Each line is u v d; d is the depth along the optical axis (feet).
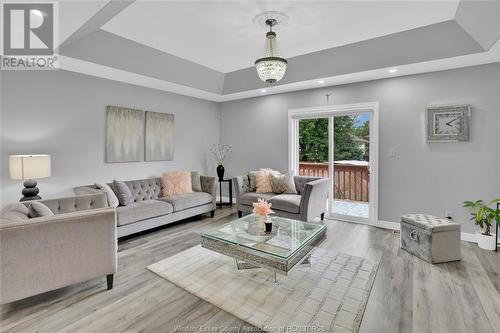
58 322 6.15
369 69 11.98
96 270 7.29
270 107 17.42
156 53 12.31
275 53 9.80
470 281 7.91
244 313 6.48
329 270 8.68
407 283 7.82
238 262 9.25
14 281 6.08
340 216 15.01
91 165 13.02
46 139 11.53
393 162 13.15
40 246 6.39
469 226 11.48
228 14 8.87
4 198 10.48
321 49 12.05
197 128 18.57
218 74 15.83
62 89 11.96
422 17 9.05
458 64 11.09
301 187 14.85
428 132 12.13
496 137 10.85
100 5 6.88
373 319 6.20
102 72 12.48
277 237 8.43
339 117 15.05
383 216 13.55
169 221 13.05
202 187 15.97
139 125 14.97
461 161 11.56
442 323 6.05
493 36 8.29
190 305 6.83
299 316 6.34
